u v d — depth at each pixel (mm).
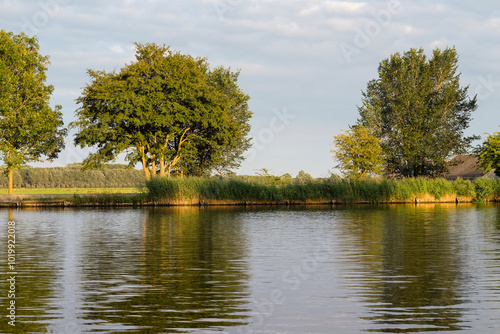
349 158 69562
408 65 78188
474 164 86500
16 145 67188
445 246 22172
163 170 64438
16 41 66625
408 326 11016
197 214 41125
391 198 55625
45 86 67438
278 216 38375
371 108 77000
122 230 29438
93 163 63875
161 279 15727
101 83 62938
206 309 12383
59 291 14195
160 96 62719
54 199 55156
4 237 26406
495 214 39281
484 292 13836
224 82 74750
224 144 67750
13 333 10703
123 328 10984
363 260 18812
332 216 38062
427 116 77062
